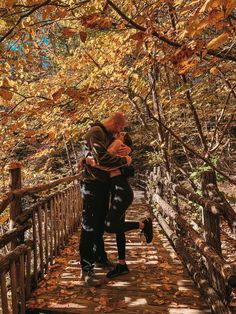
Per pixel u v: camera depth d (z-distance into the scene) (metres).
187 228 3.87
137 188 16.52
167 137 6.93
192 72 2.80
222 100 5.86
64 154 14.46
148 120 7.96
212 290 3.04
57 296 3.44
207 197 3.06
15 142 5.52
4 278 2.74
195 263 3.83
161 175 7.27
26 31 2.73
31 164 9.59
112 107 5.16
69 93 2.67
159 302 3.25
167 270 4.12
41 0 2.31
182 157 12.12
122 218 3.82
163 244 5.33
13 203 3.31
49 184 4.37
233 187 9.51
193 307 3.17
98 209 3.82
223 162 11.41
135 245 5.29
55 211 4.75
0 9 2.19
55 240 4.71
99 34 4.92
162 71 5.80
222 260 2.52
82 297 3.41
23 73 5.94
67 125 4.64
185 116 7.72
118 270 3.90
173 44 2.42
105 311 3.11
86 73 6.00
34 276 3.64
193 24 1.77
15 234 3.08
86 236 3.75
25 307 3.22
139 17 2.28
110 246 5.32
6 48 2.90
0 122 3.14
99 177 3.75
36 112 3.08
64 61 6.18
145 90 4.18
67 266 4.35
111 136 3.84
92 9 2.37
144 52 3.89
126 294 3.46
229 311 2.82
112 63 4.80
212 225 2.97
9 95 2.64
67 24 4.02
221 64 3.83
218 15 1.69
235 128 11.20
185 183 8.05
